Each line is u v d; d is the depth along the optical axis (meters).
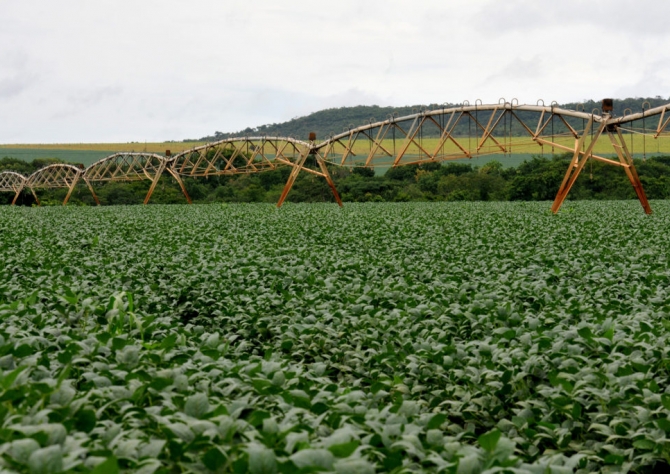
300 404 6.13
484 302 11.81
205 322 12.55
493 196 87.00
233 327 11.73
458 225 33.69
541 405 7.05
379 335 10.20
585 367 7.80
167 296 14.55
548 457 5.92
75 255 21.16
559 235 26.70
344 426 5.46
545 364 8.11
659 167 88.38
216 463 4.45
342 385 8.93
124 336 8.76
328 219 39.22
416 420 5.87
